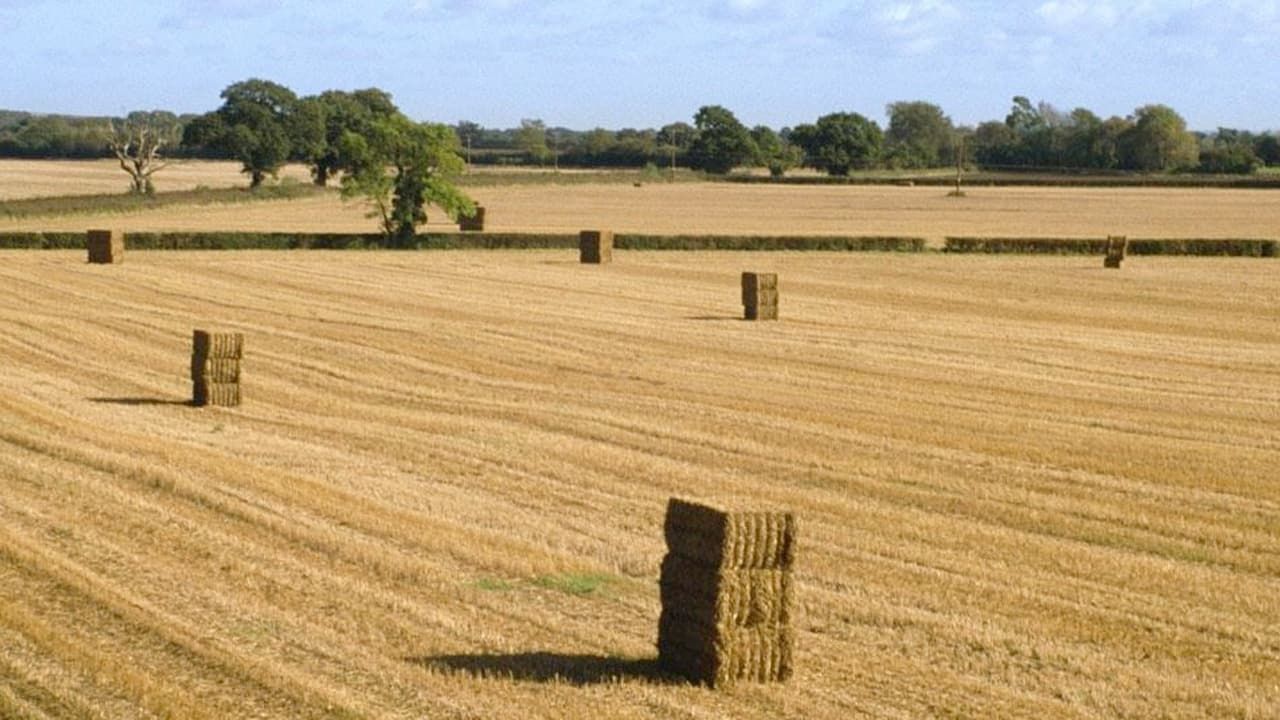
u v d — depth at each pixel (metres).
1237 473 61.94
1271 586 45.59
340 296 128.00
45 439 62.81
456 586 42.72
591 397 79.81
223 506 51.38
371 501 53.12
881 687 35.28
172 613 39.16
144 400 77.50
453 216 183.62
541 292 133.00
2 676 34.00
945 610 41.97
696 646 35.12
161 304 120.62
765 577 35.03
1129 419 75.06
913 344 103.31
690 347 99.81
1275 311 127.38
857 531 50.94
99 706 32.25
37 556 43.84
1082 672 36.94
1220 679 36.75
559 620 39.88
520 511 53.06
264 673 34.38
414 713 32.50
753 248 179.50
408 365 91.06
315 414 74.19
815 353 98.00
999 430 71.25
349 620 39.16
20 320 109.19
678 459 63.50
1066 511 54.94
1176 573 46.47
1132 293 139.12
